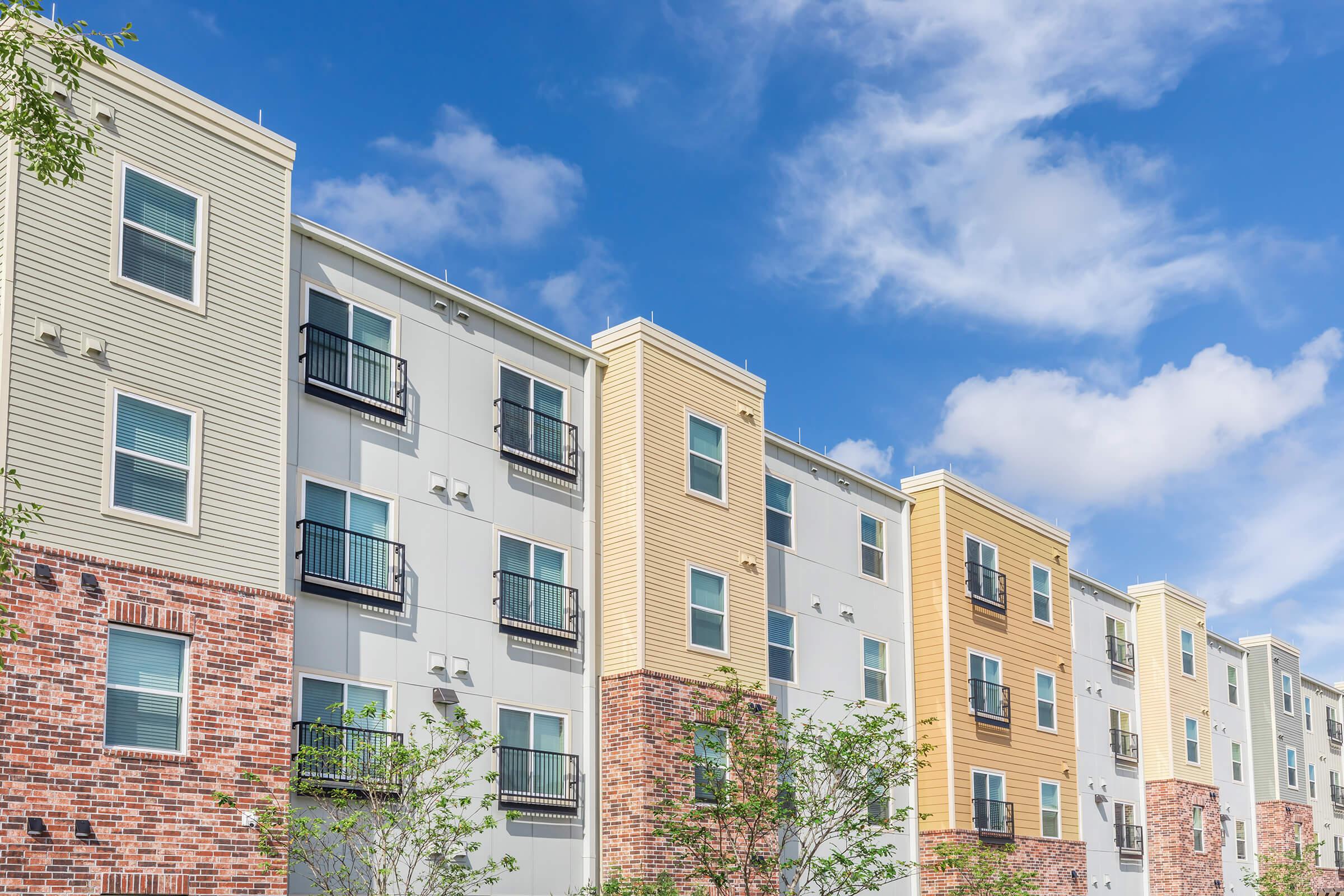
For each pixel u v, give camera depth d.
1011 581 39.97
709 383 29.69
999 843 36.34
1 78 15.10
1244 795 55.41
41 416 17.53
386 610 22.44
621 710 26.08
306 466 21.66
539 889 24.16
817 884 30.12
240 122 20.98
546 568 25.84
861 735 25.52
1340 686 67.12
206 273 20.00
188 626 18.69
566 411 27.12
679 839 24.06
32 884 16.47
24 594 16.94
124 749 17.67
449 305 24.92
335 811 20.38
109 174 18.98
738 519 29.72
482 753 23.08
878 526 36.09
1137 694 49.81
